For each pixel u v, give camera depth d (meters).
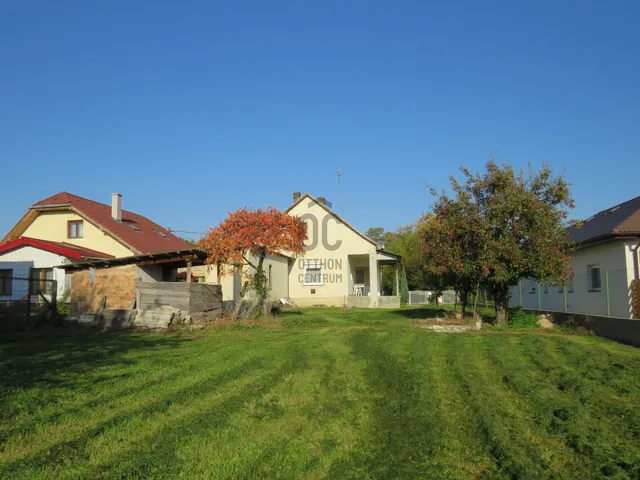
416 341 13.39
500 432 5.76
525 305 26.73
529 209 15.36
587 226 22.25
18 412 6.18
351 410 6.73
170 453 5.05
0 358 10.09
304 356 10.71
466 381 8.43
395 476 4.62
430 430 5.86
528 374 8.99
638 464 4.92
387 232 62.72
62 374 8.40
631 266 15.88
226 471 4.73
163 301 17.45
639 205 18.73
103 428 5.66
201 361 9.97
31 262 21.78
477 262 15.91
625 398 7.43
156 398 7.04
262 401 7.11
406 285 38.41
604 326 14.64
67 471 4.55
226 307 20.53
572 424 6.03
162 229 37.25
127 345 12.45
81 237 27.36
